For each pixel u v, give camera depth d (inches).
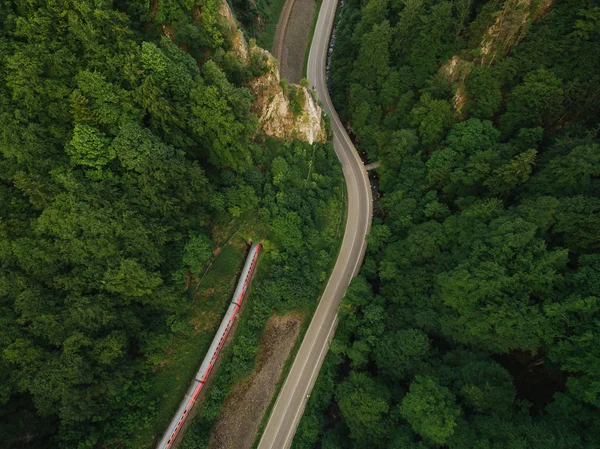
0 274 1728.6
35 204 1791.3
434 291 2410.2
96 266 1868.8
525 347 1923.0
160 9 2193.7
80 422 1824.6
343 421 2372.0
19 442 1656.0
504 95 2915.8
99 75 1879.9
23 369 1688.0
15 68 1743.4
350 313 2605.8
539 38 2716.5
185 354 2215.8
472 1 3048.7
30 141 1763.0
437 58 3152.1
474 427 1814.7
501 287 2018.9
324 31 4335.6
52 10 1827.0
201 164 2399.1
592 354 1701.5
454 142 2886.3
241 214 2591.0
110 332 1846.7
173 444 2081.7
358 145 3624.5
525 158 2299.5
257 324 2447.1
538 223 2126.0
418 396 1934.1
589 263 1937.7
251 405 2354.8
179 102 2140.7
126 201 1940.2
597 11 2519.7
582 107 2568.9
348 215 3203.7
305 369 2564.0
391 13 3538.4
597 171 2137.1
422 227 2635.3
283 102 2805.1
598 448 1561.3
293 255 2669.8
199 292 2354.8
